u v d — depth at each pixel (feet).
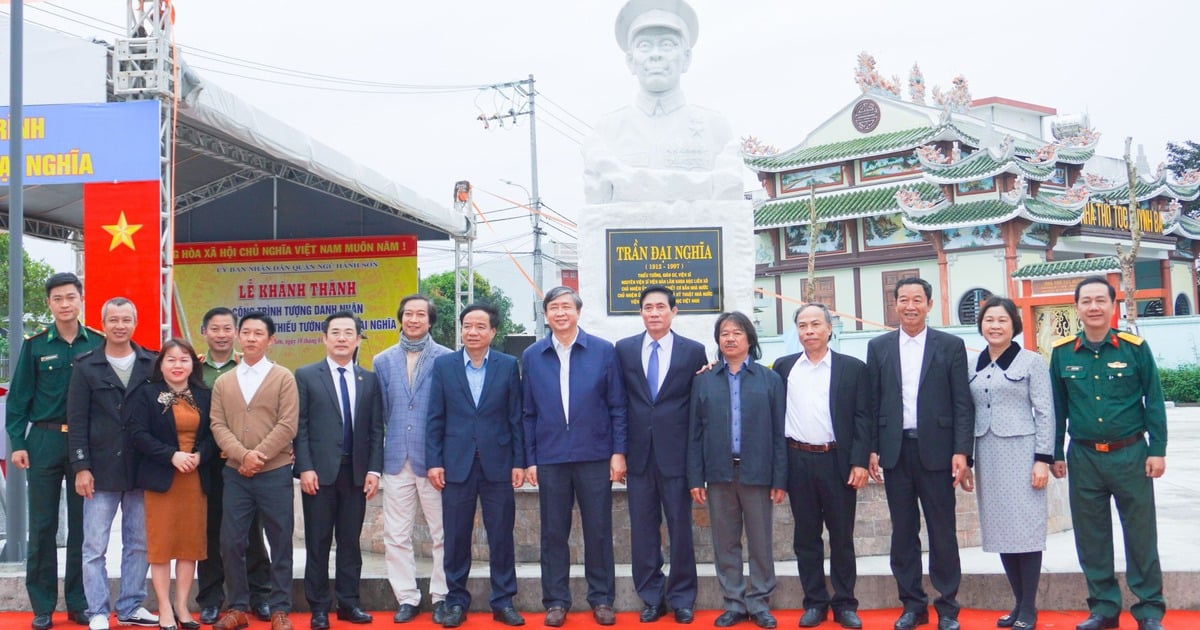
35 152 27.81
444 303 122.31
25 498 23.15
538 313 101.04
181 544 19.03
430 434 20.21
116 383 19.15
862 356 102.47
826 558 22.82
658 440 19.77
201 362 19.84
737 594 19.40
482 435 20.01
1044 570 20.39
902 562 19.01
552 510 19.89
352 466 20.25
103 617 19.08
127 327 19.42
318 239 52.85
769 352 110.42
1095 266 90.68
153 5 28.43
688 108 28.53
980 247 106.63
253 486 19.22
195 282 53.31
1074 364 18.66
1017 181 102.37
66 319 19.79
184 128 39.01
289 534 19.36
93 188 27.81
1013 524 18.29
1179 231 122.11
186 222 53.31
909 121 116.06
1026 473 18.39
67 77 27.86
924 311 19.11
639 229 26.91
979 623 19.17
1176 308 125.49
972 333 95.09
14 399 19.79
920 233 112.27
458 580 19.92
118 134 27.84
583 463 19.84
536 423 20.20
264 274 53.21
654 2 28.32
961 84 120.98
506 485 20.07
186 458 18.85
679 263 26.91
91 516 19.12
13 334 22.70
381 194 43.88
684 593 19.85
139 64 28.35
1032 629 18.33
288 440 19.27
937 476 18.74
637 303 26.78
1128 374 18.19
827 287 120.37
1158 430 18.06
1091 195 120.26
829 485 19.11
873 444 19.20
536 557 23.35
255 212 53.06
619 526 22.82
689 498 19.93
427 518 20.68
